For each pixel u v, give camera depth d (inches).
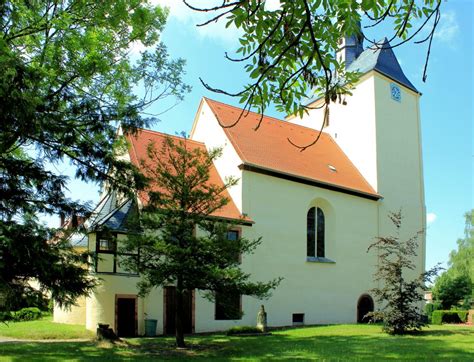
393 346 614.9
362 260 1133.1
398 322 766.5
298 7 155.9
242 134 1054.4
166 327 808.9
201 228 669.9
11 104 418.6
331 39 168.6
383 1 156.4
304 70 167.8
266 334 777.6
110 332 679.7
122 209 808.3
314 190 1063.0
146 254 634.8
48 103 505.0
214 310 866.1
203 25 142.8
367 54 1353.3
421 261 1290.6
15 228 464.1
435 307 1599.4
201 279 605.9
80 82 571.5
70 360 510.0
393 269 799.1
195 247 614.5
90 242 791.1
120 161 569.9
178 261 605.6
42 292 497.0
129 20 555.2
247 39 173.9
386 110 1289.4
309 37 166.2
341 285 1072.2
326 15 164.2
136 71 611.2
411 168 1323.8
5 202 500.4
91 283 526.0
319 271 1035.9
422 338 705.6
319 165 1149.7
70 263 514.9
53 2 522.6
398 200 1263.5
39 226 498.6
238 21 159.5
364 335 754.2
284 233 987.3
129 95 606.9
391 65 1349.7
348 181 1165.1
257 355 558.9
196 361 518.3
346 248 1100.5
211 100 1114.1
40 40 501.4
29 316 985.5
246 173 952.3
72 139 524.7
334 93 175.8
